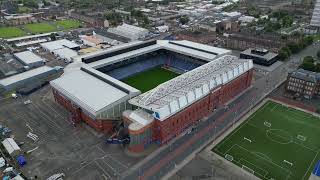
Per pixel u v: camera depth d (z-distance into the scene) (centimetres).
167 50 19125
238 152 10100
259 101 13712
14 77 16400
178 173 9125
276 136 11031
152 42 19138
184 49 18088
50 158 9819
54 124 11925
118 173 9138
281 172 9175
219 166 9431
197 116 11975
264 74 16975
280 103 13562
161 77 17075
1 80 16050
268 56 17988
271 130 11412
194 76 13050
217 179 8869
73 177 8944
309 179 8888
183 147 10412
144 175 9038
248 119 12194
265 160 9725
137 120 10225
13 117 12538
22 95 14788
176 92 11544
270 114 12600
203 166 9431
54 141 10769
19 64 18925
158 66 18788
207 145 10494
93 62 15975
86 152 10138
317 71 16375
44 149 10306
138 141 9938
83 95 11938
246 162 9612
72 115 12456
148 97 11100
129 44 18588
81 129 11550
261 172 9169
